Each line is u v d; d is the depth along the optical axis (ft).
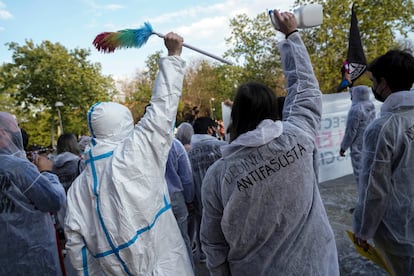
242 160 4.35
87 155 5.06
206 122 11.43
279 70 53.36
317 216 4.55
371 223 6.12
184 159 10.42
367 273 9.70
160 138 4.86
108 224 4.66
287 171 4.27
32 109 91.20
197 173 11.05
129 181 4.68
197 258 12.17
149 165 4.82
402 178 5.87
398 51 6.21
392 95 5.95
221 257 4.81
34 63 84.43
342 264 10.34
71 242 4.93
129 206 4.66
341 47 41.27
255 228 4.34
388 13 40.57
